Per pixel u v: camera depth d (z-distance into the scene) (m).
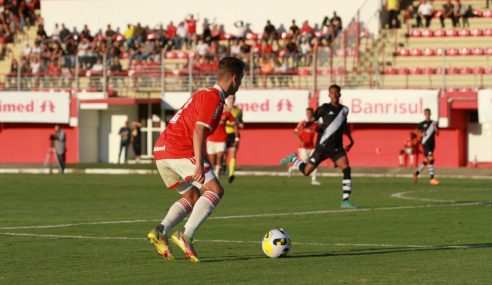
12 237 22.27
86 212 29.66
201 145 16.84
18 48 75.19
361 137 61.19
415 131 59.78
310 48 66.12
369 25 66.19
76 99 65.75
